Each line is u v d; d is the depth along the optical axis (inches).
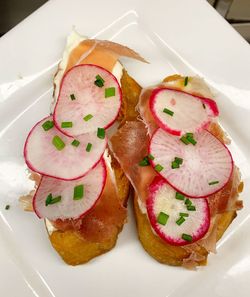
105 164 4.8
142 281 4.8
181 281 4.9
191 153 4.7
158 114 4.9
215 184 4.6
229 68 5.6
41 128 4.9
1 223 5.0
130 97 5.3
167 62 5.8
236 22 6.9
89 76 5.1
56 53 5.6
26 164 4.9
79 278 4.8
